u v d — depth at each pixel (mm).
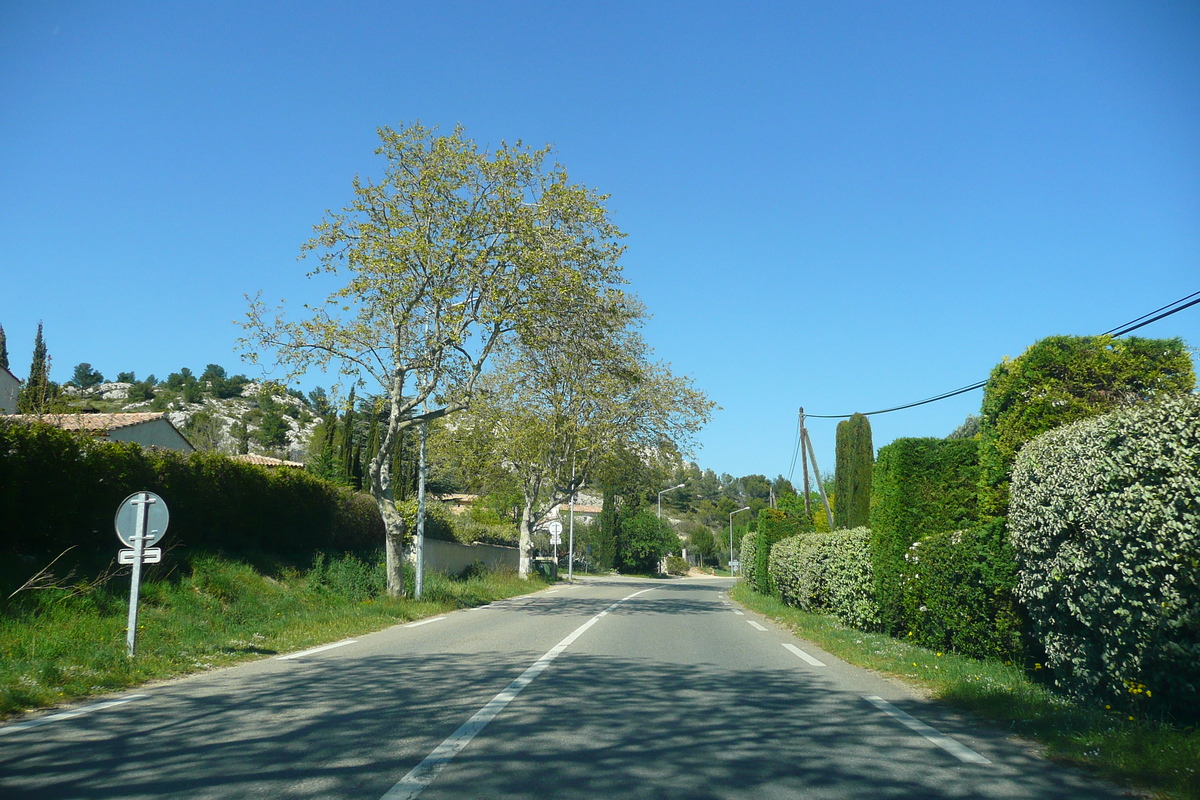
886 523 14312
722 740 6379
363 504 26000
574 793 4938
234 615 13844
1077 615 7426
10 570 11914
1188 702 6363
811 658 11797
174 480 16375
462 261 19328
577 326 21484
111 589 12898
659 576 79625
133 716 6941
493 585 30391
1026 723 6965
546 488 40500
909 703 8250
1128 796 5066
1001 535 10000
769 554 28953
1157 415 6359
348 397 19500
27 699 7348
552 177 20328
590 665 10344
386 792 4863
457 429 37188
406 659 10719
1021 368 10633
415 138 19625
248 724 6641
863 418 26766
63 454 13367
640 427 37812
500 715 7074
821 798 4957
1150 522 6184
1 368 36344
